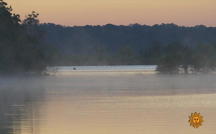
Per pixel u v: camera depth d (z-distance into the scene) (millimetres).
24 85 181875
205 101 112562
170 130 72750
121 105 104750
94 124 78500
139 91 145125
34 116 88625
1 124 79625
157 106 102562
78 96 128625
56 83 194375
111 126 76500
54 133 72125
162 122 79562
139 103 108688
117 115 88375
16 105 106750
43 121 82500
